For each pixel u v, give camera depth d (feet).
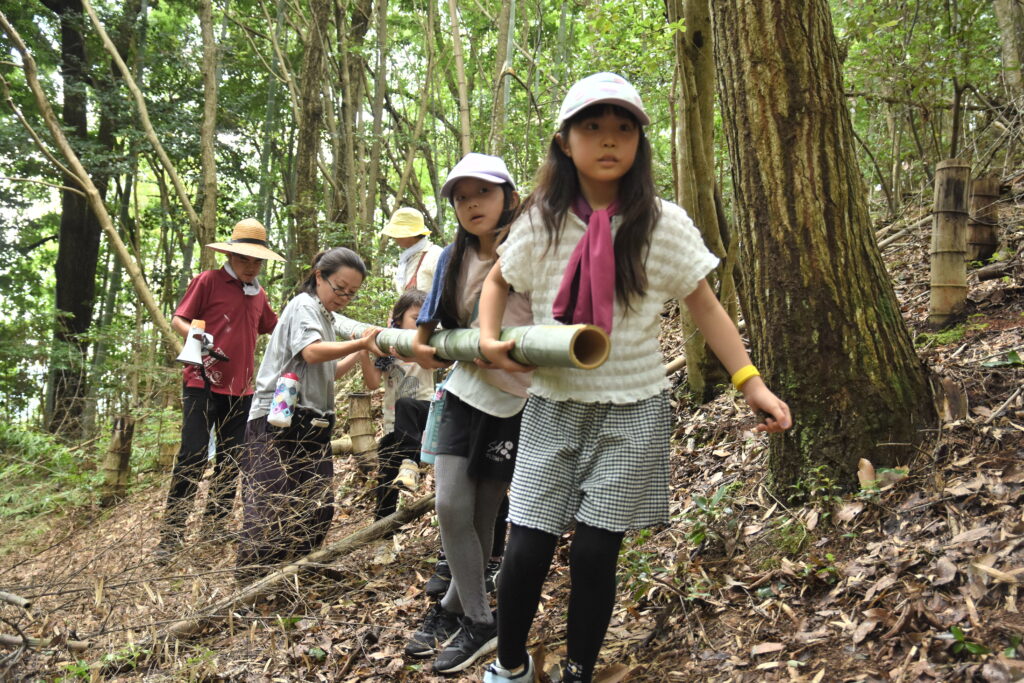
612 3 16.47
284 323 12.51
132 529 11.46
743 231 10.11
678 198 14.32
